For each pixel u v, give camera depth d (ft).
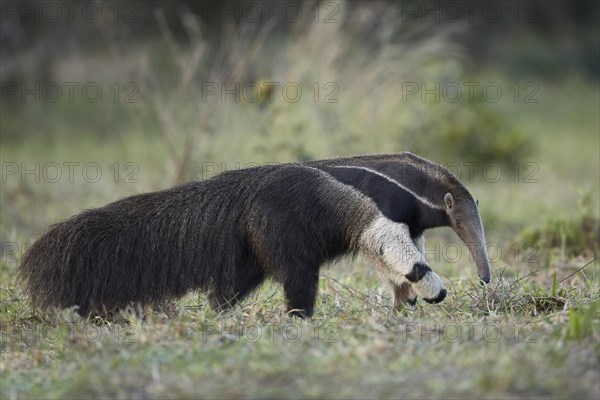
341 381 43.16
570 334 49.06
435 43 132.16
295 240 60.85
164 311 60.95
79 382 44.39
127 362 47.26
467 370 44.06
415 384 42.65
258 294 66.49
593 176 150.10
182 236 61.00
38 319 62.13
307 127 114.21
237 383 43.37
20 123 185.26
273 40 136.98
